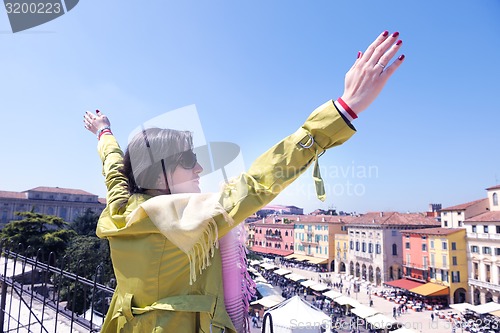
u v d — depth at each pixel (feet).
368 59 2.68
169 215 2.70
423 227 148.15
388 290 136.67
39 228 128.98
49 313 17.56
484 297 113.80
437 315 104.63
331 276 164.14
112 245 3.20
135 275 2.97
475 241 119.44
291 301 38.58
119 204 3.52
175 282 2.87
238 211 2.58
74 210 244.01
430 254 130.00
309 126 2.68
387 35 2.65
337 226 178.09
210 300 2.83
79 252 60.59
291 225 202.90
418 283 132.36
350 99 2.64
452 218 139.03
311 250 187.73
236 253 3.25
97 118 6.13
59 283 12.87
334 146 2.70
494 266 111.75
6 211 221.05
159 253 2.86
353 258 164.66
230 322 2.85
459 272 121.90
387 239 145.59
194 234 2.58
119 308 3.14
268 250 215.10
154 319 2.78
